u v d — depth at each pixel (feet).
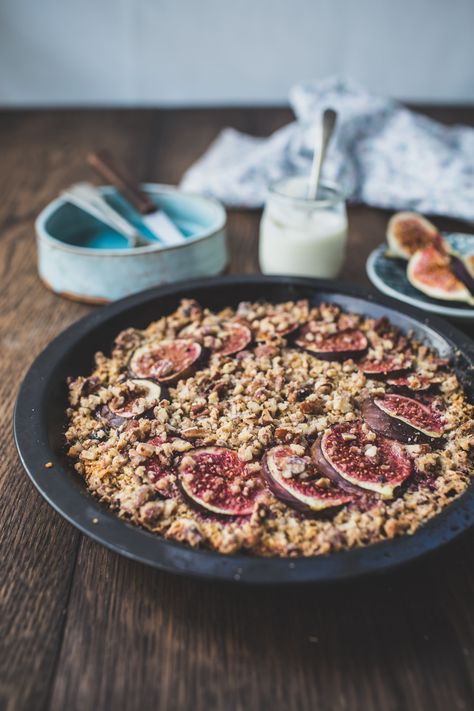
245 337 1.82
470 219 2.57
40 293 2.19
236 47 4.19
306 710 1.19
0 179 2.97
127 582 1.37
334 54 4.24
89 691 1.21
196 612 1.32
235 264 2.36
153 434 1.55
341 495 1.42
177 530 1.33
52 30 4.09
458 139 3.06
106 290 2.07
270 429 1.54
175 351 1.77
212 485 1.43
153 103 4.42
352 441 1.53
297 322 1.86
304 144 2.83
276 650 1.27
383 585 1.37
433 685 1.23
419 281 2.04
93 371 1.73
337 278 2.29
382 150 2.88
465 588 1.37
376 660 1.26
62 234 2.29
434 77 4.35
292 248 2.19
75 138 3.46
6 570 1.38
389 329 1.84
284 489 1.41
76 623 1.30
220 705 1.20
